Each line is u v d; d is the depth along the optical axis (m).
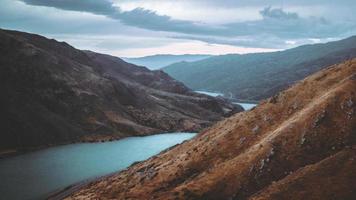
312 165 101.88
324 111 117.62
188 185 118.62
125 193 133.88
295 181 98.56
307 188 95.31
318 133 113.12
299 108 131.75
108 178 170.38
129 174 156.62
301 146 112.25
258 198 98.56
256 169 112.62
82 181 188.75
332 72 139.50
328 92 125.75
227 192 111.44
